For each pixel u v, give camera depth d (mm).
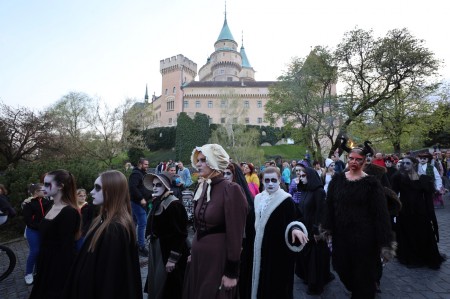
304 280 4457
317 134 24562
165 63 80562
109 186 2342
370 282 3023
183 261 3162
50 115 22422
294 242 2912
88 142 34750
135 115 43250
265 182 3221
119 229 2188
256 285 2984
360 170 3375
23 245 7516
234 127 49969
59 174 3160
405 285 4250
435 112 22922
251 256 3379
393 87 22359
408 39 21156
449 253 5699
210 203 2516
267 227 3066
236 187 2461
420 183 5055
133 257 2260
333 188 3441
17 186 8648
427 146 33594
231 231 2316
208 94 74500
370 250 3064
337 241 3287
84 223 5016
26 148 20672
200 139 57219
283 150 61250
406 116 22672
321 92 27156
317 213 4023
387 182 4562
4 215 5660
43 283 2826
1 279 4762
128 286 2127
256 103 74500
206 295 2309
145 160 6566
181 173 11766
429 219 4984
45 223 2951
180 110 76000
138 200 6125
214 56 88375
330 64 24203
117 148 37031
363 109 22594
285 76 26250
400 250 5172
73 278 2088
